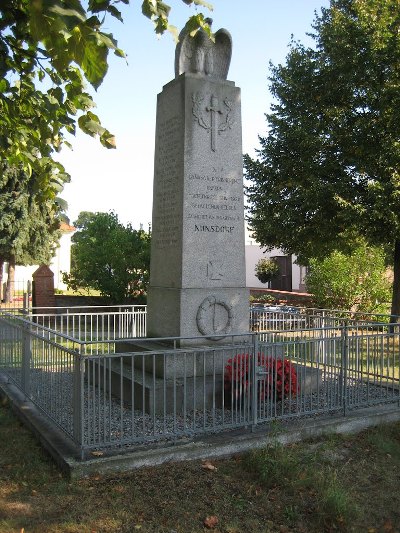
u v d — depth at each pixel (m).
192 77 7.37
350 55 14.41
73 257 19.64
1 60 3.74
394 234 13.62
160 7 3.39
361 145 14.48
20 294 28.84
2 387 7.88
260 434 5.65
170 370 6.72
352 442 5.98
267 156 16.52
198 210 7.32
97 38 2.62
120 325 12.62
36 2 2.28
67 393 5.75
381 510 4.52
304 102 15.66
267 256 36.44
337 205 14.34
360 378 7.21
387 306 17.62
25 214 23.50
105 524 4.04
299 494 4.63
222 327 7.34
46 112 4.52
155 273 7.84
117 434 5.45
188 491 4.59
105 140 4.29
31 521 4.05
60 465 4.92
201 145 7.40
